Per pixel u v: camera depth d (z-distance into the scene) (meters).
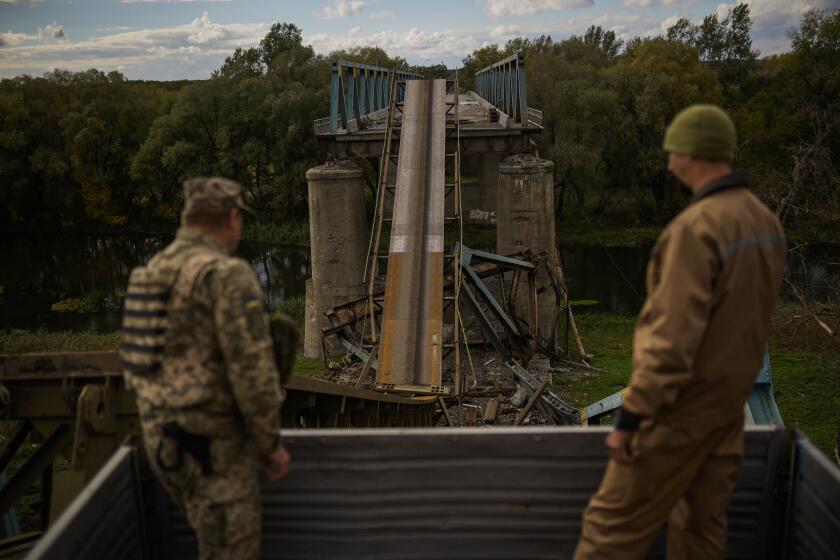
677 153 2.22
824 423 20.44
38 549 1.90
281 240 56.69
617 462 2.17
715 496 2.32
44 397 4.17
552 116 57.31
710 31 72.81
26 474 4.34
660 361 2.00
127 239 61.53
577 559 2.44
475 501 2.65
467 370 24.53
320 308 28.58
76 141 64.31
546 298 28.75
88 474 4.00
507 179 27.48
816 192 25.31
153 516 2.72
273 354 2.33
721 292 2.06
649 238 53.22
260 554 2.68
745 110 57.50
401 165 24.08
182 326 2.17
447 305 20.17
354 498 2.65
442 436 2.60
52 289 45.50
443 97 27.31
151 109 71.44
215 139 64.38
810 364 25.44
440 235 21.09
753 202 2.17
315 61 64.38
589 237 54.16
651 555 2.73
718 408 2.16
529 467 2.62
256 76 70.25
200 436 2.18
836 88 49.88
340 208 27.66
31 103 67.31
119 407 4.11
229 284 2.14
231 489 2.22
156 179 65.62
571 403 23.14
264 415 2.16
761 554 2.67
